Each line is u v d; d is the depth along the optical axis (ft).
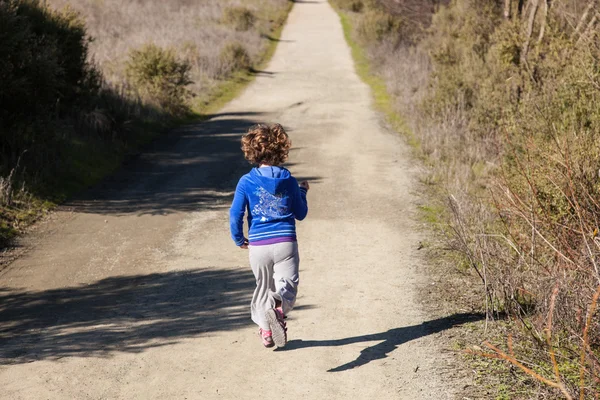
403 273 22.53
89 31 83.41
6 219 27.76
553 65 33.83
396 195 33.06
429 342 17.29
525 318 17.95
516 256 20.67
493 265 20.06
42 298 20.93
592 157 20.99
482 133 40.47
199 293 21.16
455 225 25.50
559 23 38.58
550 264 18.84
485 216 25.55
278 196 15.87
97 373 16.16
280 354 16.99
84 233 27.30
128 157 41.52
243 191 15.90
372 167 39.09
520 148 28.22
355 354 16.88
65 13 46.14
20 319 19.39
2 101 34.71
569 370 15.10
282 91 70.33
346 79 78.33
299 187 16.34
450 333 17.71
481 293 20.26
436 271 22.50
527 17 44.42
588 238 17.07
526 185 21.81
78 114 42.73
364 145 45.39
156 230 27.76
